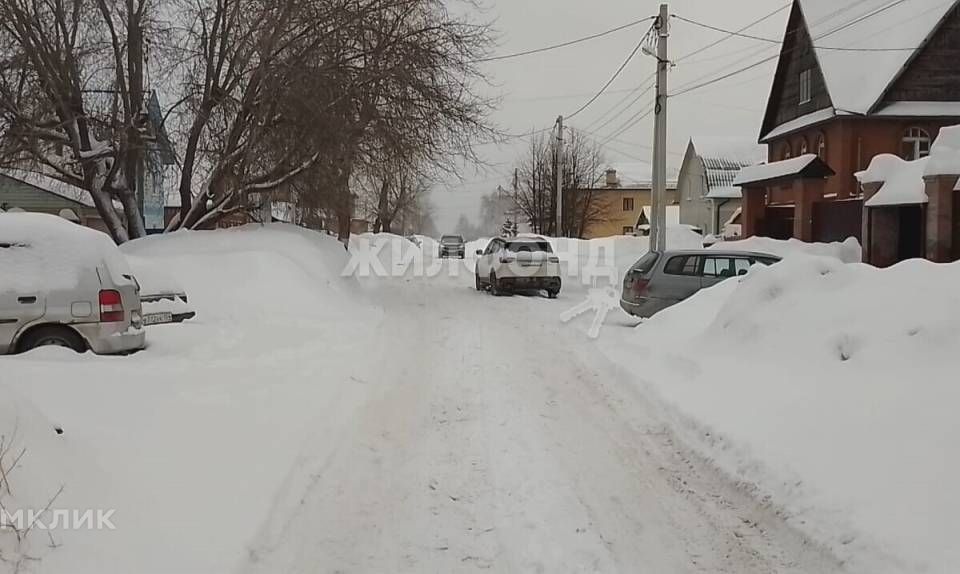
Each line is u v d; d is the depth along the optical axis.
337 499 6.06
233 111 19.78
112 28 18.98
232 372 9.45
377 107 19.88
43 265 9.45
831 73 36.97
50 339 9.36
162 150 20.95
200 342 11.34
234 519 5.35
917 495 5.10
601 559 5.06
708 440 7.28
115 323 9.62
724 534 5.46
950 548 4.54
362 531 5.47
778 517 5.62
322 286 17.17
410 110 20.16
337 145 19.41
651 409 8.76
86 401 6.95
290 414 7.94
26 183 26.08
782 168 31.08
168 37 19.61
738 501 6.05
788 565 4.99
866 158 35.81
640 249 39.09
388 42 19.61
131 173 21.14
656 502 6.05
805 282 9.11
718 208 58.75
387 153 20.34
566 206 59.53
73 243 9.70
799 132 40.16
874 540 4.87
